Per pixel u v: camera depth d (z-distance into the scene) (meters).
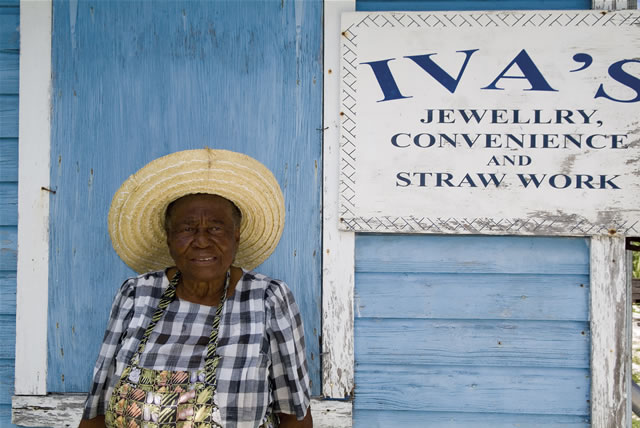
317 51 1.82
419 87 1.77
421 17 1.77
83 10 1.85
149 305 1.43
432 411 1.81
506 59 1.76
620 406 1.72
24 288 1.84
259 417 1.31
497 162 1.76
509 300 1.79
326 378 1.78
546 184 1.74
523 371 1.79
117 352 1.40
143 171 1.38
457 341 1.80
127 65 1.85
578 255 1.77
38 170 1.84
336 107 1.81
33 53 1.84
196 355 1.33
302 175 1.82
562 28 1.75
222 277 1.45
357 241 1.82
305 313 1.81
